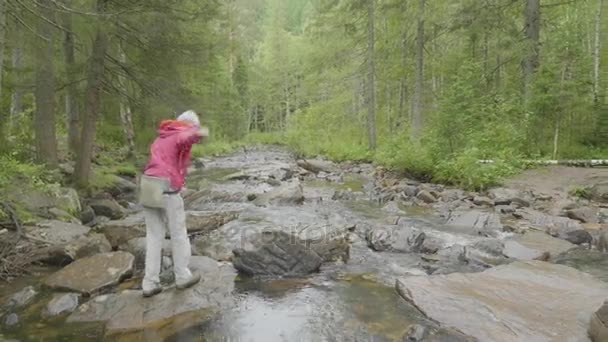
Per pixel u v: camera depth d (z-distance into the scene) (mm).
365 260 5891
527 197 9484
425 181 13477
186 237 4629
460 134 13258
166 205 4422
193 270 5199
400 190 11320
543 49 15570
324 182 14008
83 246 5891
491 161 12273
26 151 10773
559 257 5777
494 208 8812
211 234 7281
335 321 4059
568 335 3453
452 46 22281
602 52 22547
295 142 30641
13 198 7078
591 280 4602
